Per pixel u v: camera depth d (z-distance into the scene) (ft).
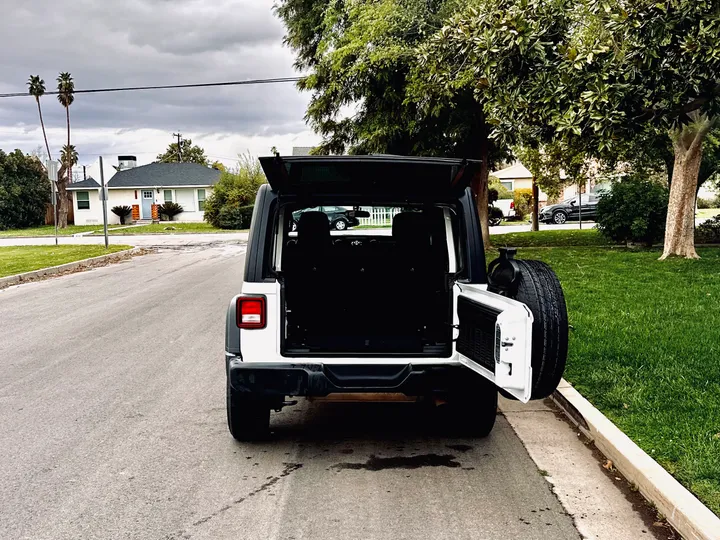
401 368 14.76
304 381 14.66
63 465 15.49
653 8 22.36
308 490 13.97
